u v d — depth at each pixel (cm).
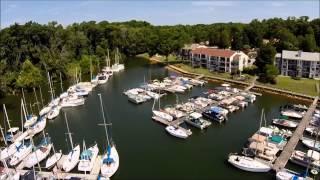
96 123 8856
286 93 11456
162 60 19162
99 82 13600
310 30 18275
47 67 13850
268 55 13588
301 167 6125
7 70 13150
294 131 7819
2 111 10062
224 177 5919
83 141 7212
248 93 11281
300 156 6238
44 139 7281
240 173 6050
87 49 18712
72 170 6075
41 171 6066
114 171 5909
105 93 12119
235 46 19200
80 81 14138
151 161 6556
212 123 8738
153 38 19925
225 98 10588
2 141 7575
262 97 11288
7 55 14275
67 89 12644
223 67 15012
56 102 10494
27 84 12181
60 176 5825
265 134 7369
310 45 15875
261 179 5853
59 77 14300
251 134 7906
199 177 5888
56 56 15162
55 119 9281
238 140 7556
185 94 11706
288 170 5834
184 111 9350
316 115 8781
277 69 12800
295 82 12688
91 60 16488
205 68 15950
